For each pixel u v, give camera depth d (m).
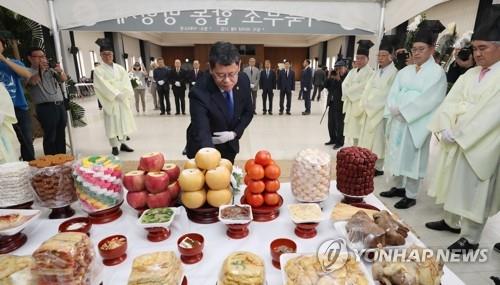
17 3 2.10
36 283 0.62
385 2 2.41
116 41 10.65
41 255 0.61
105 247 0.79
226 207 0.96
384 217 0.88
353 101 3.25
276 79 7.31
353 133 3.37
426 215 2.30
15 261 0.68
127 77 3.81
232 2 2.31
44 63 2.99
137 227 0.95
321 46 17.38
